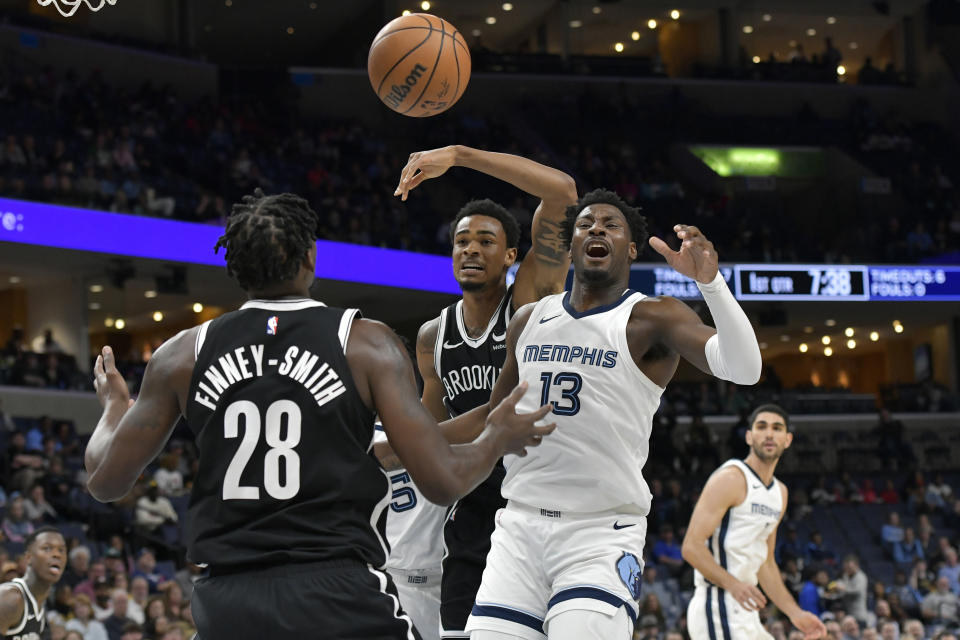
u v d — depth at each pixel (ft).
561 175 13.92
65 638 27.58
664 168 86.07
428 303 68.69
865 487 64.54
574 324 11.93
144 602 33.24
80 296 61.21
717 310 10.27
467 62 13.76
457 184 78.69
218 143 71.56
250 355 8.79
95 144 62.34
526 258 14.85
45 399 53.52
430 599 16.44
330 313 8.99
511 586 11.83
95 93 68.33
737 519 18.39
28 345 63.57
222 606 8.41
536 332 12.15
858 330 86.58
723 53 97.19
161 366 9.06
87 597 30.99
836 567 51.70
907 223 82.53
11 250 53.98
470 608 14.56
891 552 56.70
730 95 93.30
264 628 8.28
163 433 9.09
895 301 74.69
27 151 58.44
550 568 11.71
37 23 72.43
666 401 69.77
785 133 91.81
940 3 97.14
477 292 14.73
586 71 91.09
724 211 82.99
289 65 100.01
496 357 14.66
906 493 63.67
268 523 8.48
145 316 75.20
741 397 73.82
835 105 95.04
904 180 88.17
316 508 8.52
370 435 8.89
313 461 8.56
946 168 91.45
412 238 67.92
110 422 9.69
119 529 40.42
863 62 105.91
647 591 44.80
